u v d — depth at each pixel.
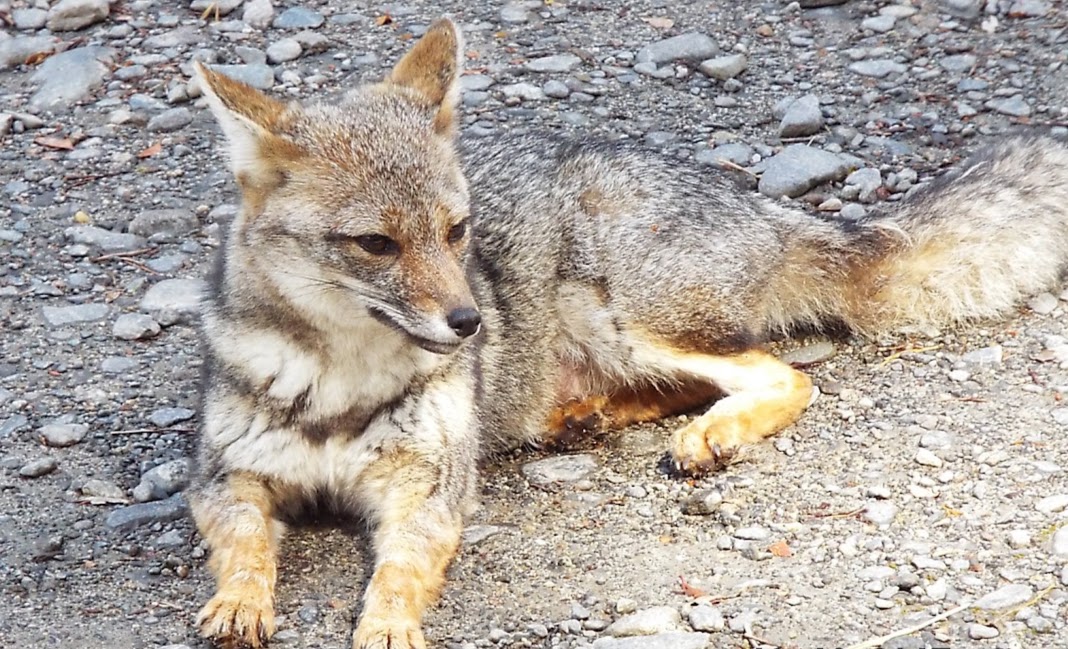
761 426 9.15
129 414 9.80
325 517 8.75
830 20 15.13
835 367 10.07
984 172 10.92
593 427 9.72
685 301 9.68
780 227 10.28
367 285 7.73
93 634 7.45
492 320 9.42
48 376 10.26
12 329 10.84
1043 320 10.29
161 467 9.07
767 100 13.84
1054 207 10.72
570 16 15.46
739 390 9.56
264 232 7.88
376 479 8.36
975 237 10.48
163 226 12.13
